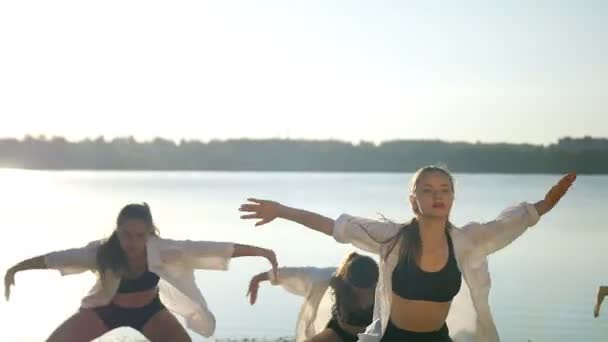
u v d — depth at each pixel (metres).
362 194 76.75
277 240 31.61
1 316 16.34
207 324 10.52
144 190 87.56
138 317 10.06
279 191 85.06
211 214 45.44
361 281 9.52
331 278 9.95
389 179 147.50
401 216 44.06
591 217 49.34
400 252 7.98
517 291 20.50
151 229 9.84
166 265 9.89
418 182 7.93
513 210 8.41
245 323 16.38
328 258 25.95
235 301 19.09
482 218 43.75
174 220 40.88
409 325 8.06
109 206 53.22
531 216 8.39
